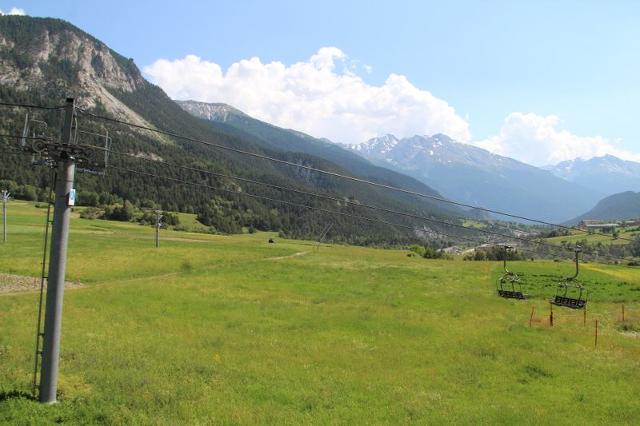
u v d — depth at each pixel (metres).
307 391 22.97
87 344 28.56
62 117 17.86
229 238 151.50
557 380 27.36
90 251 84.62
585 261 129.00
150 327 35.59
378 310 47.38
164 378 23.31
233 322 39.09
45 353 18.25
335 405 21.41
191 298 49.47
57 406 18.22
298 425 18.73
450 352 32.41
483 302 56.41
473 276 82.62
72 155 17.67
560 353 33.38
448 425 19.56
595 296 65.44
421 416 20.55
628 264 126.69
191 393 21.48
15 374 21.64
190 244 114.88
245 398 21.62
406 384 25.14
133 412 18.80
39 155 17.62
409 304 52.94
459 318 46.03
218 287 58.12
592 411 22.30
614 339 39.34
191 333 34.31
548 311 53.66
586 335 40.41
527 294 65.25
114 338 31.02
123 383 21.88
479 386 25.81
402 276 80.06
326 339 34.62
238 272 74.25
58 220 18.03
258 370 25.92
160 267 74.06
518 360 30.98
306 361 28.45
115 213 168.00
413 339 35.88
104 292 50.03
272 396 22.05
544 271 92.44
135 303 45.03
